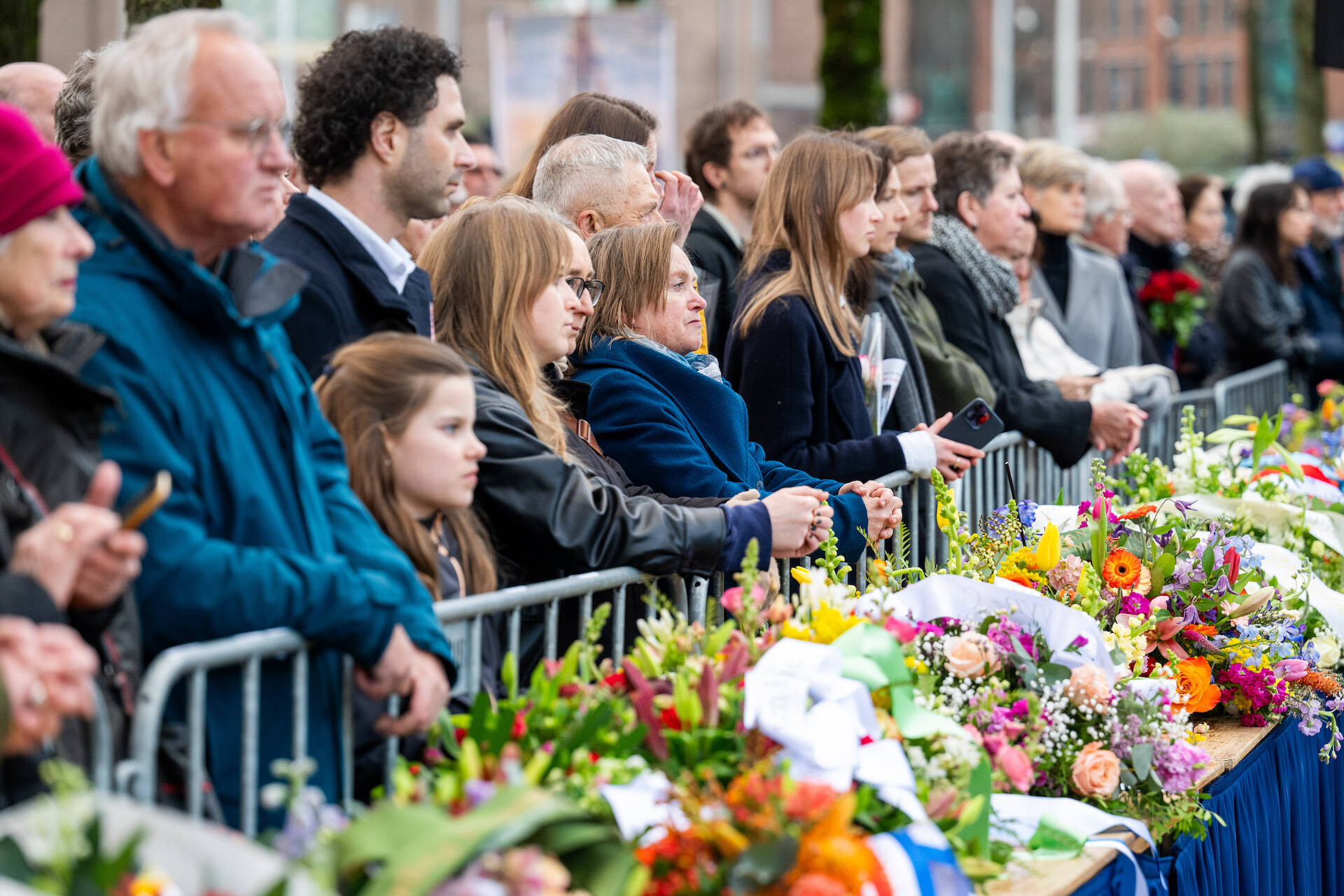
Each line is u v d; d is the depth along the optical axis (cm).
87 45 3438
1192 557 605
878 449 647
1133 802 493
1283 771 623
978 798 412
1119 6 4753
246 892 283
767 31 4447
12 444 331
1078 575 562
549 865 305
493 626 456
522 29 1494
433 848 292
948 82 4722
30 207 337
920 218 831
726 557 486
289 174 673
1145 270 1213
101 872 270
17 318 342
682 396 575
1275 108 4253
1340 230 1647
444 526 452
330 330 464
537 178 664
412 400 423
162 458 354
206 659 337
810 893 321
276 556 358
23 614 300
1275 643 603
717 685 388
